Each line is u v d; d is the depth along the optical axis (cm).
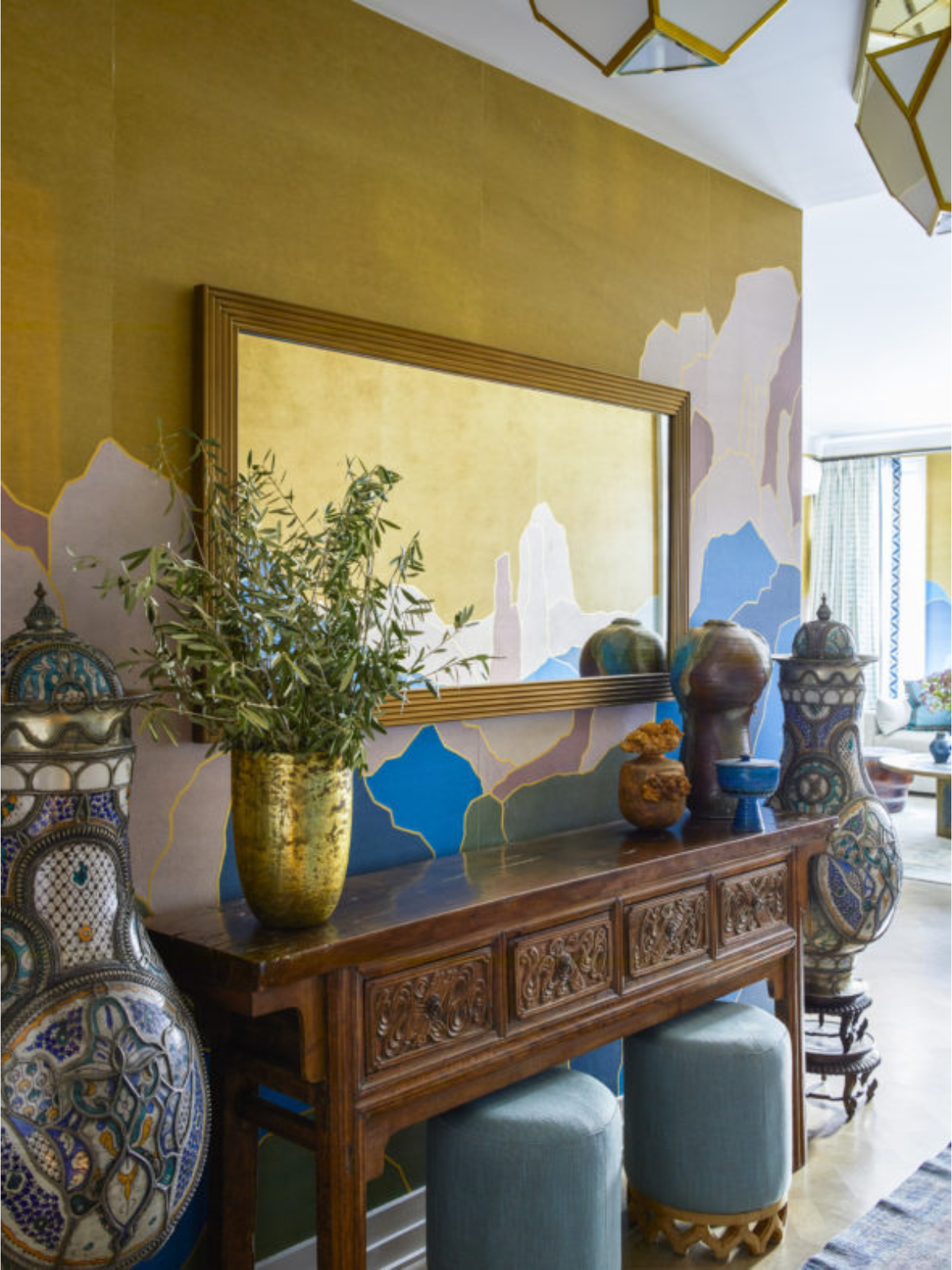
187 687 182
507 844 274
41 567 190
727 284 344
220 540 196
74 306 194
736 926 275
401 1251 250
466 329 263
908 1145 308
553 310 286
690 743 303
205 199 213
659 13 188
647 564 311
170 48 207
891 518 977
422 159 252
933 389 764
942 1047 377
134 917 167
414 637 248
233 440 212
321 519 228
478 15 247
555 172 286
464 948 208
